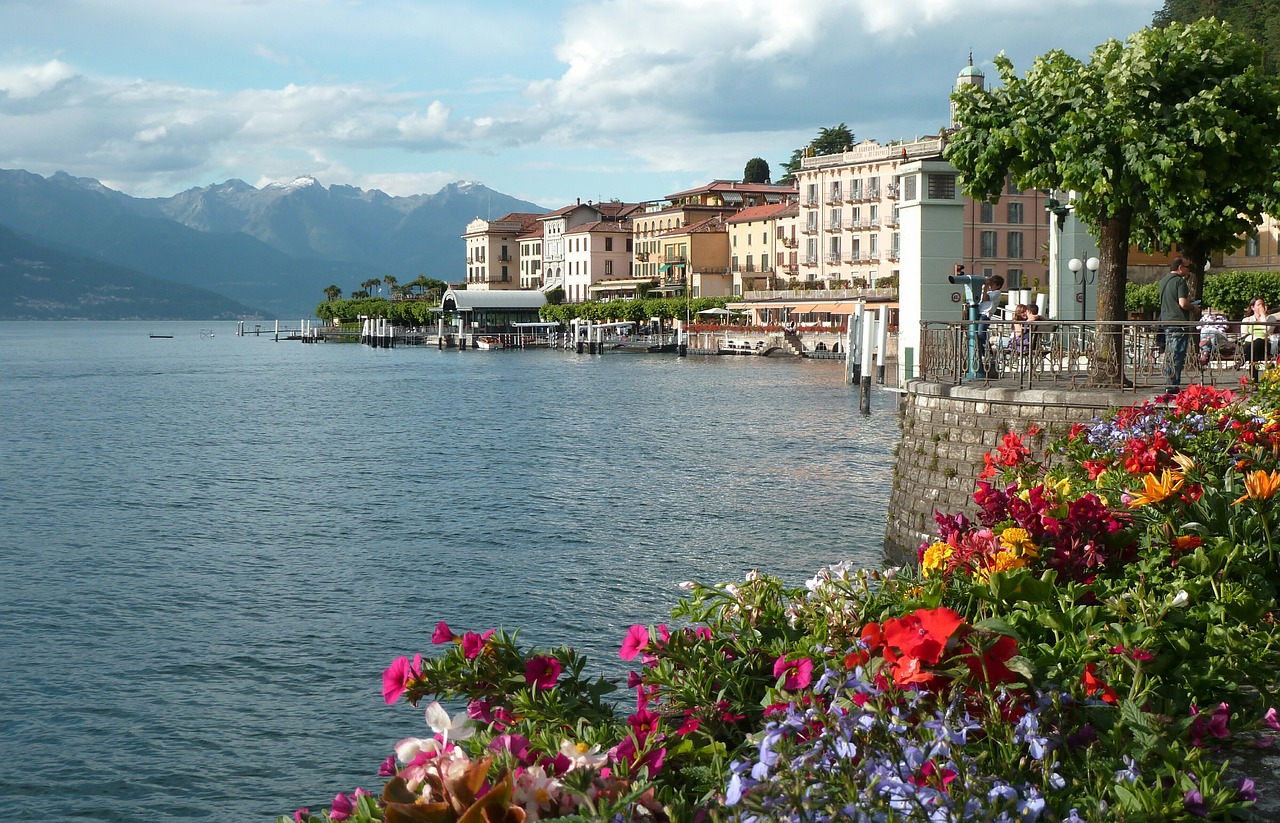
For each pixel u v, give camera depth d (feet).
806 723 12.78
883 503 99.09
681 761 14.66
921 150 376.07
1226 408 37.22
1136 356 62.64
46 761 47.65
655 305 464.24
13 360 464.65
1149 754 14.37
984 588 18.40
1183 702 16.97
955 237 103.55
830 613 18.58
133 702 53.98
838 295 390.42
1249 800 13.66
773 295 422.82
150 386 293.02
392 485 118.21
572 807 11.72
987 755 12.98
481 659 16.48
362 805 12.42
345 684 56.08
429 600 70.79
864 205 404.98
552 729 15.11
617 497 106.42
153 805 44.04
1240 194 88.48
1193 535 23.16
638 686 17.20
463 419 190.90
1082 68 66.39
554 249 621.31
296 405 227.40
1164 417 36.29
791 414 182.29
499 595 71.46
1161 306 69.97
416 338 610.65
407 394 252.62
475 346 512.63
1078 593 18.98
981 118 70.23
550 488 113.29
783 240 455.22
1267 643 19.22
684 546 84.28
